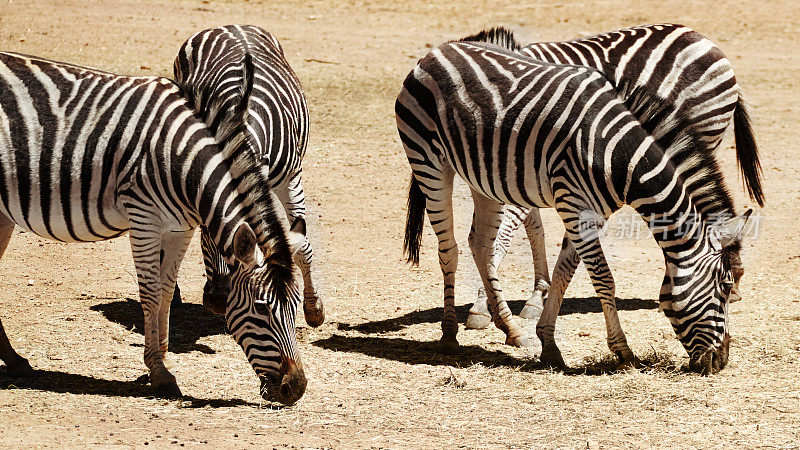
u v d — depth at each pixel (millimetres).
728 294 9461
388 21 32844
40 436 7449
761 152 19953
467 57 10609
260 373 8258
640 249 14883
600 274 9656
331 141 20469
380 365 10016
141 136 8688
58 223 8945
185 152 8555
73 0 32906
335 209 16562
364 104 23172
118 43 27453
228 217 8344
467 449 7500
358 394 9000
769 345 10250
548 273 12531
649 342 10602
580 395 8883
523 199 10164
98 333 10820
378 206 16828
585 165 9438
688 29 12359
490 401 8766
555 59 11688
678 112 11891
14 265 13438
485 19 33062
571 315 11883
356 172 18625
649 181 9234
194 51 12625
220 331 11195
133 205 8727
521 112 9844
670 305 9438
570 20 32844
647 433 7816
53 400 8508
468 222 16062
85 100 8875
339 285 13109
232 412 8359
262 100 10758
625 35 12211
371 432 7902
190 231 9141
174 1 34188
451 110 10453
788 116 22734
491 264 11102
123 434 7617
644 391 8914
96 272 13391
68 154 8742
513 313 12117
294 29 31141
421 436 7812
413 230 11875
